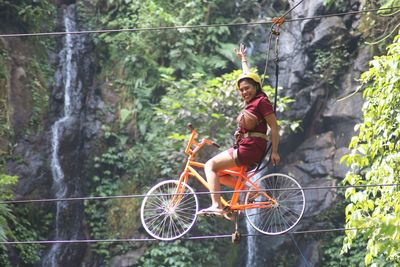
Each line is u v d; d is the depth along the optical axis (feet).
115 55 131.64
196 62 129.49
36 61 125.70
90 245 117.50
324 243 118.21
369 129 66.95
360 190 70.59
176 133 114.93
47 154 119.75
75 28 134.10
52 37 130.82
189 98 114.52
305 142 126.00
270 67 131.34
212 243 116.16
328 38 125.80
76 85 129.49
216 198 52.60
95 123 126.00
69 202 118.93
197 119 112.78
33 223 114.32
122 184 120.98
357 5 126.72
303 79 127.13
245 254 119.75
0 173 110.83
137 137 124.16
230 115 111.24
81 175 122.21
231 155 52.54
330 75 125.59
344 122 122.72
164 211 58.18
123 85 129.29
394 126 66.39
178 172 115.14
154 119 123.44
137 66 129.29
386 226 47.67
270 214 63.05
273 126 52.21
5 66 117.80
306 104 125.90
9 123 115.14
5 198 102.99
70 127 123.85
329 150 122.31
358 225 50.44
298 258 118.83
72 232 117.70
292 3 131.64
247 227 120.26
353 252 113.50
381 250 57.06
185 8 131.95
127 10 134.62
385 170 64.59
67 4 136.36
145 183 118.93
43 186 117.19
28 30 127.24
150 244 114.52
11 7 124.98
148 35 129.29
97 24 134.92
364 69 122.62
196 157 112.27
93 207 119.65
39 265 111.75
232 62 131.34
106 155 121.80
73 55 131.54
